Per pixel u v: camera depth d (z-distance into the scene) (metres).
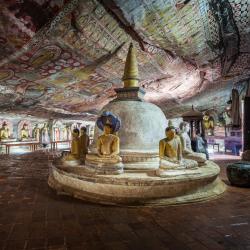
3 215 5.00
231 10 10.82
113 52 11.87
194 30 11.84
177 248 3.65
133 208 5.42
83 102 17.20
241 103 17.16
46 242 3.83
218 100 21.16
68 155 7.85
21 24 8.66
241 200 6.07
